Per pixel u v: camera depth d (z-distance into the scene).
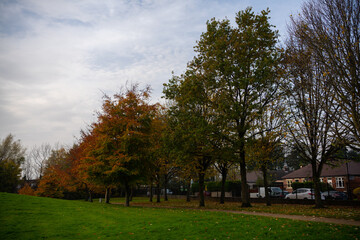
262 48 22.66
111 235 10.68
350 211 18.19
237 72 21.09
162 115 34.03
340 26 11.85
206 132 20.81
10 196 20.61
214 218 14.44
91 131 32.41
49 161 60.47
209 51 22.94
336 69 11.54
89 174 24.36
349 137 13.68
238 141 20.97
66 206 19.22
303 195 30.42
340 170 37.44
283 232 10.62
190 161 24.30
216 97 23.22
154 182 41.28
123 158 22.98
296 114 19.19
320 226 11.59
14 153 60.69
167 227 12.05
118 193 63.78
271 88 22.28
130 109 24.73
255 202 31.84
